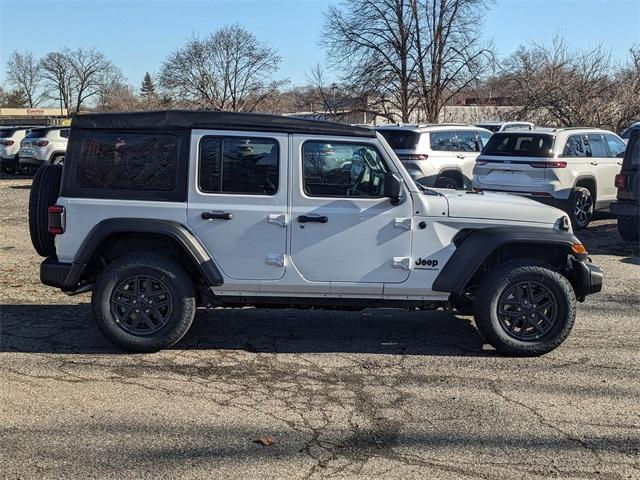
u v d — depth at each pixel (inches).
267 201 212.8
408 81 1437.0
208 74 2121.1
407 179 214.7
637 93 1030.4
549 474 142.6
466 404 179.8
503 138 468.1
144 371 202.5
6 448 152.3
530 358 217.9
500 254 226.1
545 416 172.4
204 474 141.6
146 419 168.7
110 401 179.8
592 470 144.5
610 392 188.9
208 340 233.1
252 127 212.8
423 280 216.2
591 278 219.3
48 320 254.1
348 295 217.8
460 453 151.9
